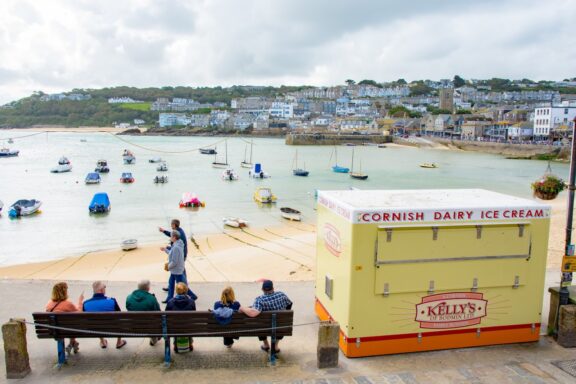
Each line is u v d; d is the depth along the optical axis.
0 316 9.16
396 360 7.52
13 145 156.00
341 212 7.76
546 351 7.93
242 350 7.80
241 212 42.28
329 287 8.34
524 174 85.25
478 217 7.68
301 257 23.06
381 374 7.06
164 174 76.31
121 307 9.69
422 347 7.79
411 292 7.59
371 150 152.25
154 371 7.07
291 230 33.53
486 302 7.94
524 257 7.96
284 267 20.80
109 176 72.94
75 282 11.21
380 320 7.55
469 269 7.77
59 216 40.00
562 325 8.07
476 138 161.75
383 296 7.51
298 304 9.99
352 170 86.62
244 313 7.23
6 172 78.38
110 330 7.14
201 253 24.80
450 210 7.55
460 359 7.59
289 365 7.31
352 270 7.34
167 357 7.24
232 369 7.16
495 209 7.73
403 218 7.39
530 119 162.62
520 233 7.88
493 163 108.38
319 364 7.21
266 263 21.66
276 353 7.68
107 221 37.66
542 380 6.99
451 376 7.05
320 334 7.15
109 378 6.86
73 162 96.50
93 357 7.49
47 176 72.81
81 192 55.84
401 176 80.94
